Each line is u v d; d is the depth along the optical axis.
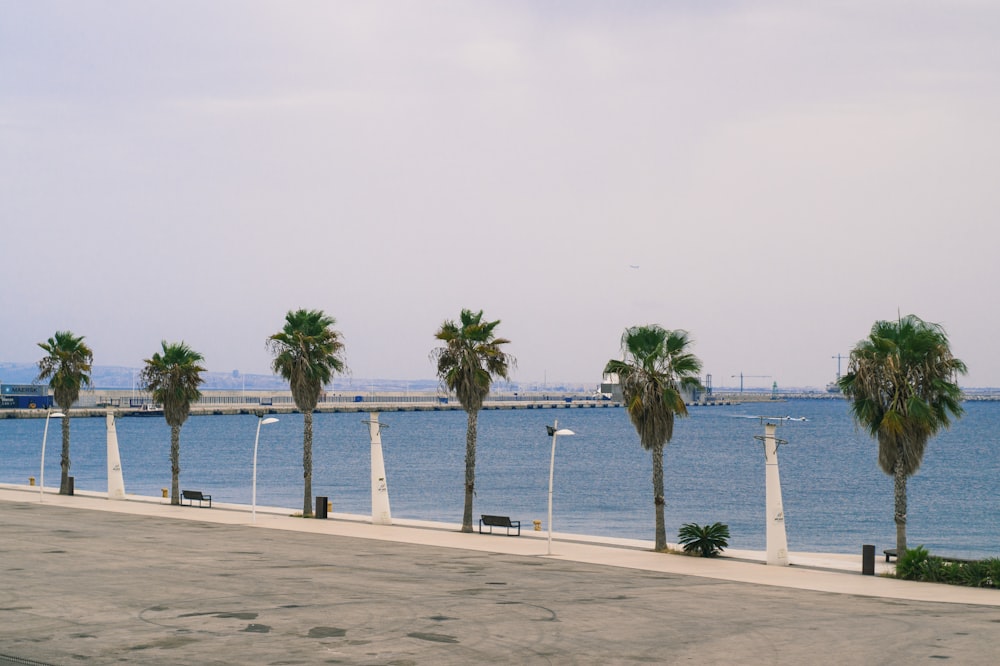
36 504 58.62
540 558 39.22
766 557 39.09
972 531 67.12
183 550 39.03
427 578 33.03
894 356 36.94
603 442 191.50
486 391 49.03
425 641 23.23
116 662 20.84
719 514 76.81
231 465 132.75
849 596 31.14
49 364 65.94
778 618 26.83
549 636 24.03
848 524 71.12
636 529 65.94
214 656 21.47
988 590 32.81
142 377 61.16
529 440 198.75
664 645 23.20
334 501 84.94
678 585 32.84
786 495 92.81
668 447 176.62
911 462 36.84
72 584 30.56
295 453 159.38
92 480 108.31
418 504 82.88
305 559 37.03
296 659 21.30
